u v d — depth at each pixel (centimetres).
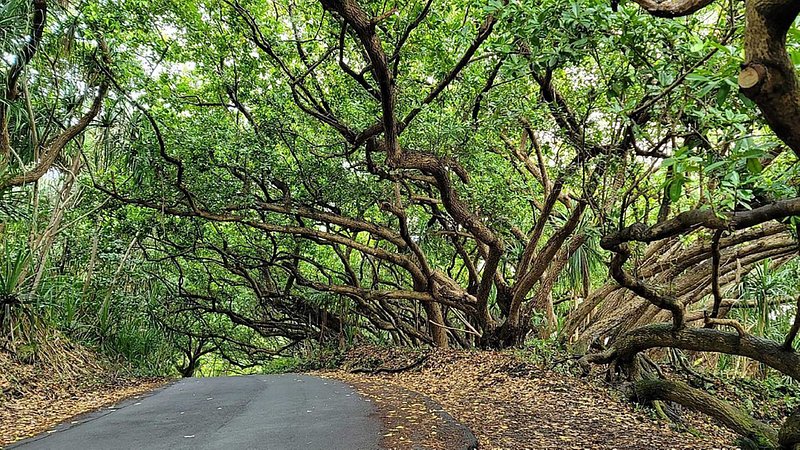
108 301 1209
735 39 487
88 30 872
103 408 716
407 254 1388
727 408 630
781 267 1036
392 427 509
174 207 1198
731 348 639
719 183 378
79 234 1250
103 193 1191
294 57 1080
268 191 1299
